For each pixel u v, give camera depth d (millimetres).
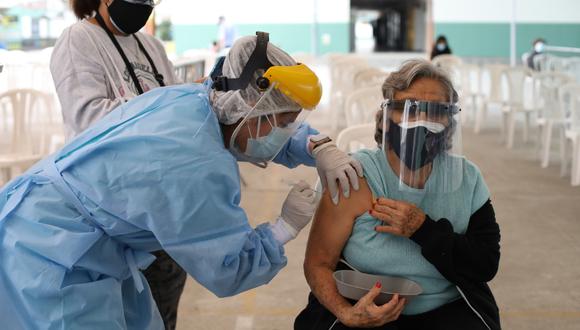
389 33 27562
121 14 2082
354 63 8844
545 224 4699
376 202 1768
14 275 1504
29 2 11859
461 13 17875
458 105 1790
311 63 12180
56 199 1526
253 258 1584
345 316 1700
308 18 18516
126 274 1648
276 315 3295
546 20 17766
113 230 1515
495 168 6555
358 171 1792
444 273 1768
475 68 9492
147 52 2270
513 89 7859
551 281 3689
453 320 1790
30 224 1517
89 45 2086
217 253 1499
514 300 3457
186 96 1581
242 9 18516
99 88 2070
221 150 1513
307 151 1880
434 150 1731
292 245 4254
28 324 1505
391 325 1777
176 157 1469
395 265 1805
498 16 17828
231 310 3346
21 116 4484
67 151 1588
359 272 1813
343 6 18484
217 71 1615
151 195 1459
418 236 1753
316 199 1877
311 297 1951
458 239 1767
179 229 1473
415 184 1775
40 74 5754
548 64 9727
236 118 1528
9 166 4289
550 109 6566
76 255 1493
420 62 1797
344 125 9180
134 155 1475
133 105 1609
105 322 1543
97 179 1484
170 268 2143
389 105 1763
